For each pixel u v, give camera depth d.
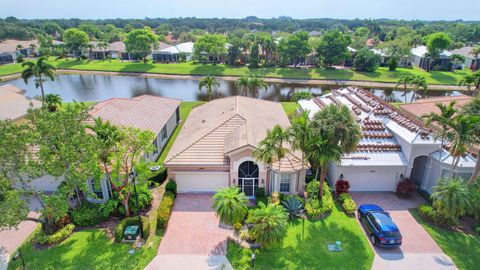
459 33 173.50
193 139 31.03
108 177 25.47
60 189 21.58
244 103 39.78
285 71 95.81
